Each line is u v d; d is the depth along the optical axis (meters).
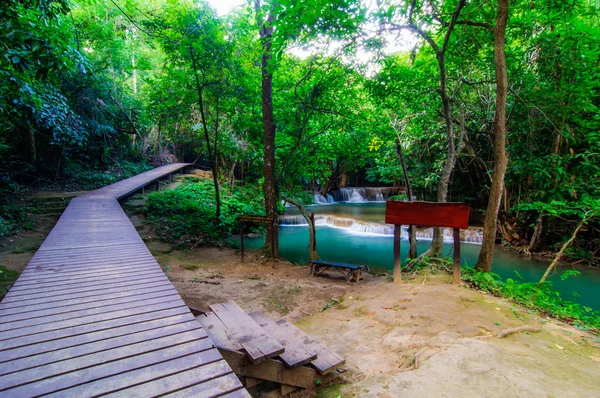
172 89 10.79
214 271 7.51
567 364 2.85
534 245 10.45
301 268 8.27
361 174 28.77
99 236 5.71
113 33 14.96
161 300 3.06
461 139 7.77
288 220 16.33
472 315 3.95
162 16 9.58
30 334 2.35
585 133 8.35
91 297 3.10
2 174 10.66
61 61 4.71
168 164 21.19
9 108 7.09
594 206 6.62
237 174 20.83
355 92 8.82
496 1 6.53
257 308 5.32
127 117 17.77
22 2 4.70
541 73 7.86
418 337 3.50
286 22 5.25
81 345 2.21
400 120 8.92
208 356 2.12
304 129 9.56
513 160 9.78
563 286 7.89
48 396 1.67
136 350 2.15
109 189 12.23
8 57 4.12
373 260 10.16
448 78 7.82
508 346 3.15
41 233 8.56
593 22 7.93
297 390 2.78
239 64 9.95
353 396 2.47
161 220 10.99
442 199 6.81
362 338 3.68
